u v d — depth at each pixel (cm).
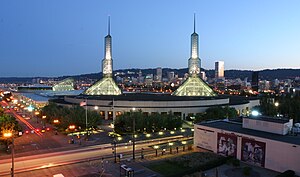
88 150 8012
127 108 13800
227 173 6069
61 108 12512
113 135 9919
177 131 10869
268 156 6506
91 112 11194
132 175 5906
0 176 5953
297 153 5944
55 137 9700
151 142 9025
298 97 18100
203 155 7419
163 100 14275
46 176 5956
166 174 6053
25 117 14738
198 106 14388
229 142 7425
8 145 8038
